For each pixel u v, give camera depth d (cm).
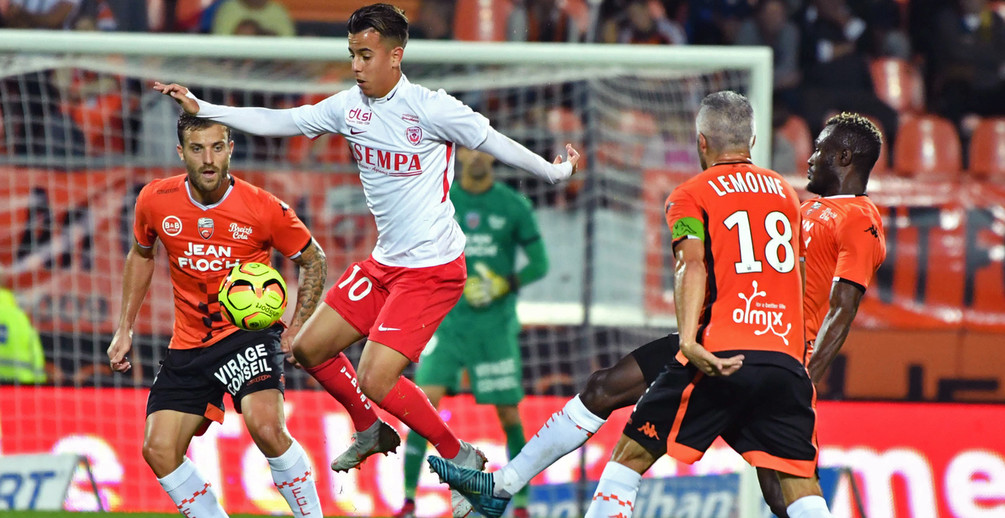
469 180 2241
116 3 3528
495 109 2856
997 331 2597
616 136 2667
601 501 1349
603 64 2016
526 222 2244
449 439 1532
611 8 3778
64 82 2722
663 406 1317
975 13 3853
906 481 2339
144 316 2547
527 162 1430
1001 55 3841
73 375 2511
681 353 1321
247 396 1494
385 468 2300
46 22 3478
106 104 2819
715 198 1313
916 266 2706
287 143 2814
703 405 1302
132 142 2852
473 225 2233
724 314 1297
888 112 3531
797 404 1296
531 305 2675
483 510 1492
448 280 1477
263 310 1480
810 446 1306
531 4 3716
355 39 1380
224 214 1508
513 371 2230
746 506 2055
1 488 2230
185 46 1978
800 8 3831
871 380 2562
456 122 1405
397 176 1433
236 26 3547
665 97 2614
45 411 2372
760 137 1997
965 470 2350
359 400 1553
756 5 3822
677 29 3778
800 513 1309
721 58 2005
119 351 1562
